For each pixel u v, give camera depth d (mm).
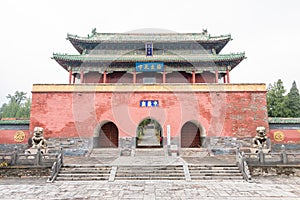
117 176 17234
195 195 13164
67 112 27281
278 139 27484
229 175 17406
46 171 18062
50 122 27016
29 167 18031
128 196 13016
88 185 15430
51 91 27625
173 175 17359
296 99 45938
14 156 18359
